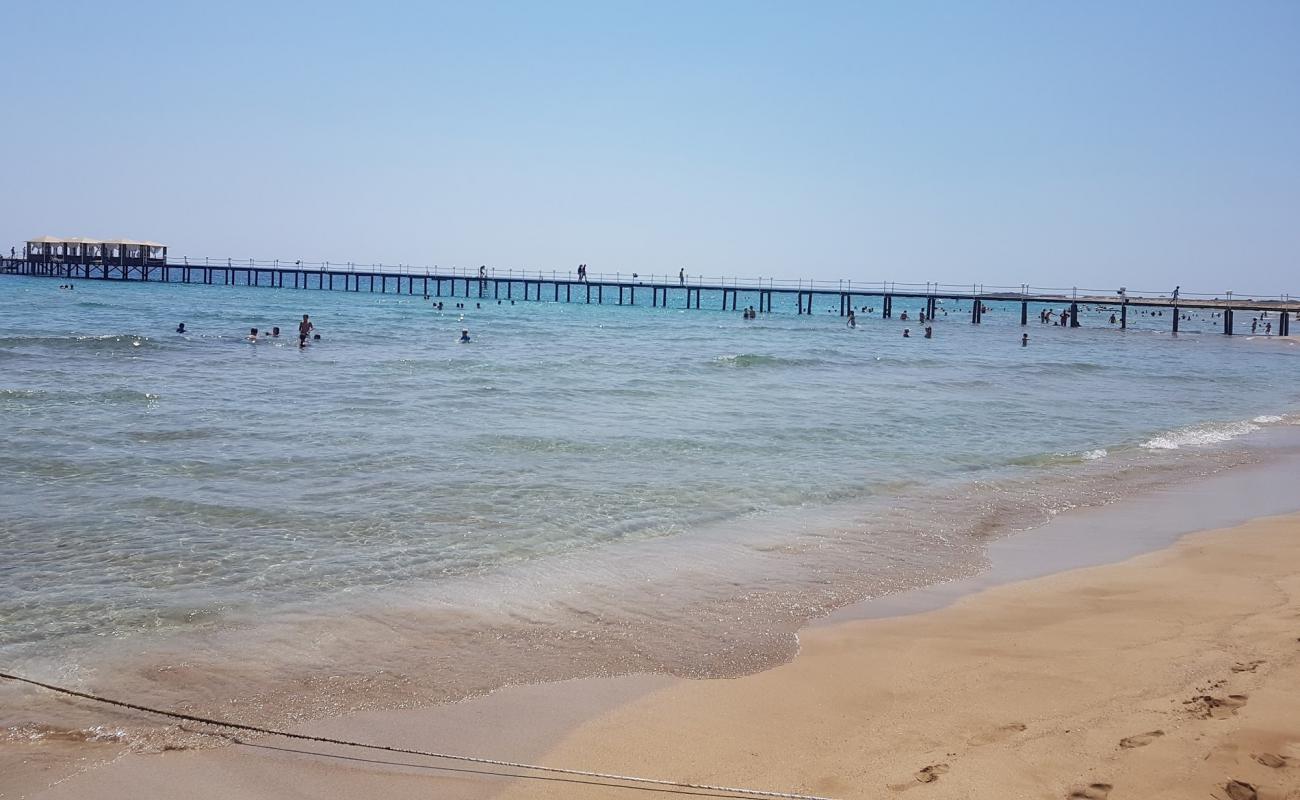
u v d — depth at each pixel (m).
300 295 82.06
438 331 43.12
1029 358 38.97
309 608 7.43
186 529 9.48
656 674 6.34
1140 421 20.55
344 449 13.71
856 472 13.62
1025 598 8.10
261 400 18.41
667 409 19.38
